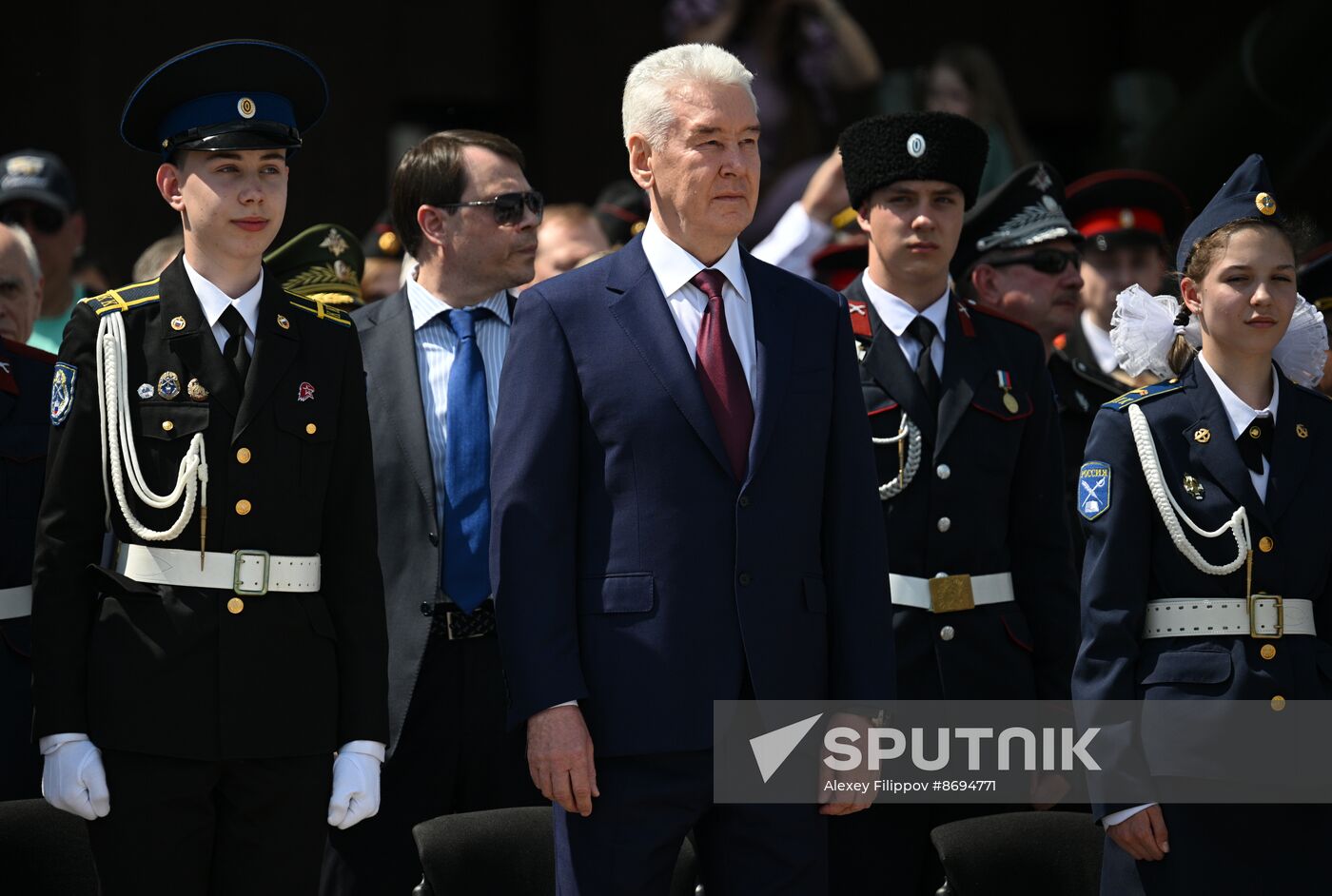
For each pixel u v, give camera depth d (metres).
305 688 13.84
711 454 13.63
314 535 14.16
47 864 14.69
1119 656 14.65
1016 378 17.59
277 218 14.27
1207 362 15.15
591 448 13.78
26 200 25.62
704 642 13.41
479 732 16.75
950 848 15.44
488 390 17.47
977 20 40.72
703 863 14.02
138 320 13.97
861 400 14.49
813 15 35.28
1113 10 41.50
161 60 35.78
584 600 13.60
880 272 17.77
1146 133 38.94
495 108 38.91
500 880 15.05
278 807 13.76
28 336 19.48
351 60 37.38
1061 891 15.53
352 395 14.52
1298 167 34.97
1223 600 14.60
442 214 17.97
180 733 13.39
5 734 16.42
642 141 14.16
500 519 13.58
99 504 13.84
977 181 17.80
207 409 13.82
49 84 35.12
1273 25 33.22
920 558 17.08
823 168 25.09
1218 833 14.44
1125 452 14.98
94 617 13.71
